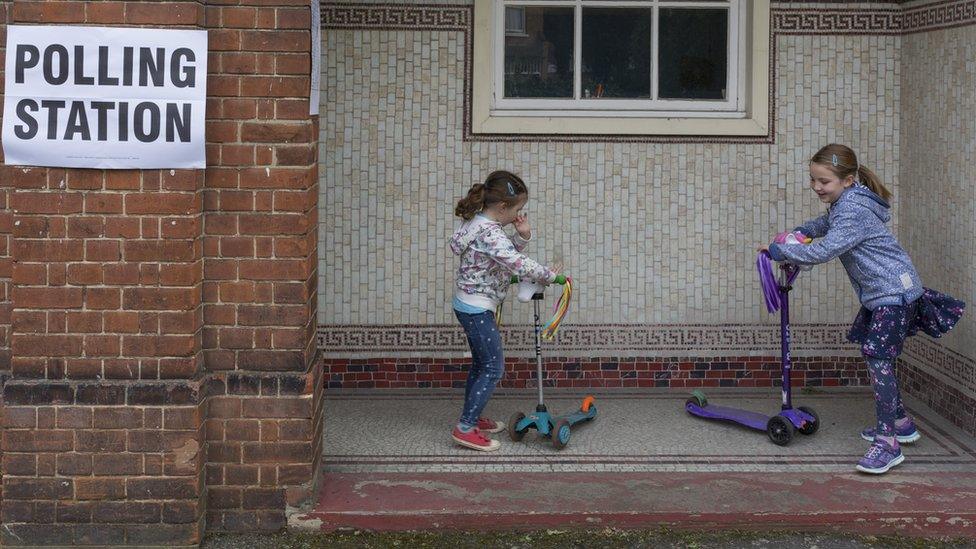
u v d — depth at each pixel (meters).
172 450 5.21
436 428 7.00
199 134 5.12
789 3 7.74
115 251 5.16
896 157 7.87
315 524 5.46
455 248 6.43
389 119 7.74
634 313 7.89
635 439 6.78
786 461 6.37
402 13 7.66
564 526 5.55
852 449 6.60
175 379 5.22
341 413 7.32
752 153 7.82
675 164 7.81
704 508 5.60
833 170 6.21
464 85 7.72
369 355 7.90
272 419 5.40
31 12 5.06
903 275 6.14
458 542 5.41
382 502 5.64
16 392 5.17
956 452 6.53
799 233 6.42
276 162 5.30
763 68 7.70
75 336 5.19
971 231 6.72
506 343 7.89
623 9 7.79
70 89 5.08
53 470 5.21
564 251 7.84
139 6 5.08
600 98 7.85
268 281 5.36
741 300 7.91
